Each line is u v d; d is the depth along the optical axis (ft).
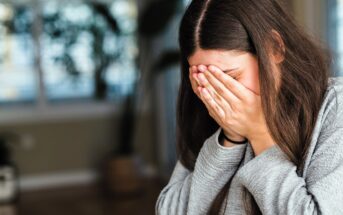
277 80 2.52
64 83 14.44
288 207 2.36
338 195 2.37
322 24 7.29
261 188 2.47
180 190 3.14
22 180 14.26
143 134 15.01
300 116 2.59
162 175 14.30
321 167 2.47
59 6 13.96
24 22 13.92
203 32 2.49
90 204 12.23
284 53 2.56
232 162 2.79
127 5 14.20
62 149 14.53
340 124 2.50
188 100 3.12
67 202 12.56
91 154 14.73
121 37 14.08
